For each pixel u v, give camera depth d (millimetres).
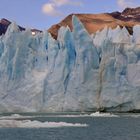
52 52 93375
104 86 88750
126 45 92188
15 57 91625
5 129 53500
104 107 88375
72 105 88562
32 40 95500
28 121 63656
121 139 44906
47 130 52469
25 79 91938
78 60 90438
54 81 90812
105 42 91750
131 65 90312
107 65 89438
